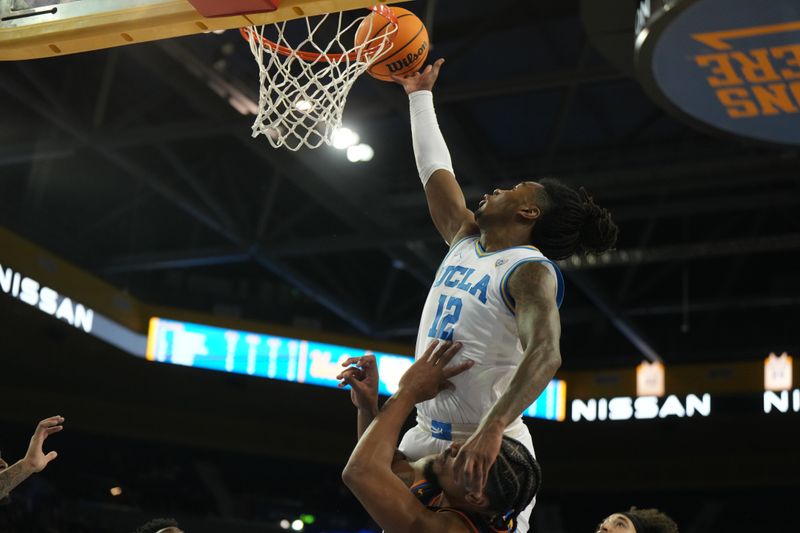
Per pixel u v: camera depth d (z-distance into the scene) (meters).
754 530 19.75
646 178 13.58
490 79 13.07
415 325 17.97
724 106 8.53
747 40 7.46
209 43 11.65
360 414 2.88
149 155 14.51
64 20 3.91
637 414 19.05
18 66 12.57
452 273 2.81
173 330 16.69
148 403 17.66
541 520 20.05
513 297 2.61
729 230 17.14
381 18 3.70
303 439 18.92
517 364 2.66
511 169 14.34
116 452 17.89
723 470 19.25
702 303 16.81
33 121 13.54
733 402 19.62
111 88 13.48
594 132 13.99
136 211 16.67
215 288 18.72
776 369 18.19
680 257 15.13
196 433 18.11
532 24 11.73
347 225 17.14
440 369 2.59
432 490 2.59
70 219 16.64
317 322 18.30
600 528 4.28
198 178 14.22
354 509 19.27
